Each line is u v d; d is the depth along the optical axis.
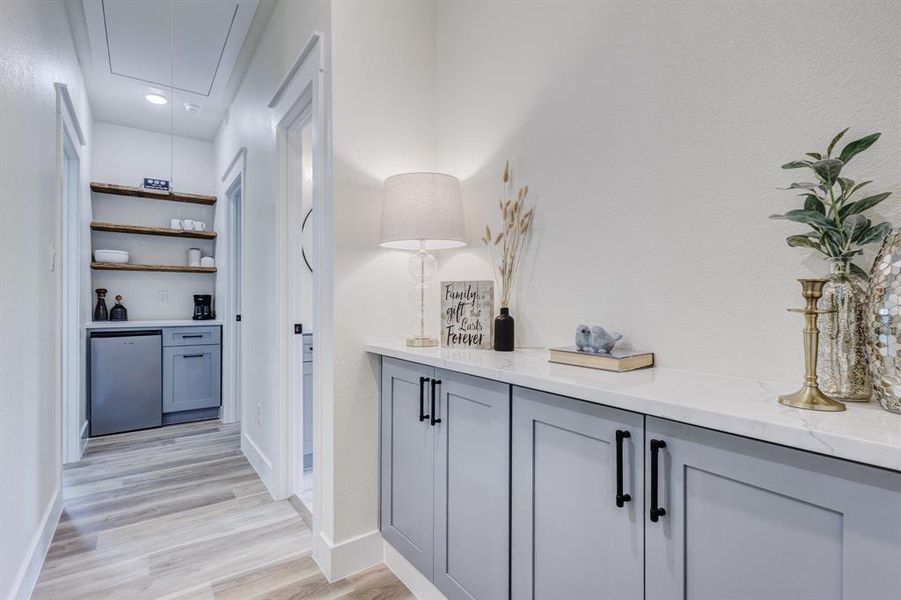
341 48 1.78
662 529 0.86
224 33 2.78
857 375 0.80
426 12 2.06
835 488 0.64
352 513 1.79
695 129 1.14
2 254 1.44
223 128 4.10
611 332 1.34
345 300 1.78
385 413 1.80
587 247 1.42
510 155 1.71
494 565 1.26
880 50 0.86
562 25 1.51
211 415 4.13
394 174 1.92
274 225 2.52
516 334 1.67
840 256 0.83
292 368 2.49
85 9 2.56
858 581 0.62
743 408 0.77
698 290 1.13
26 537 1.66
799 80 0.96
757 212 1.03
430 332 2.00
